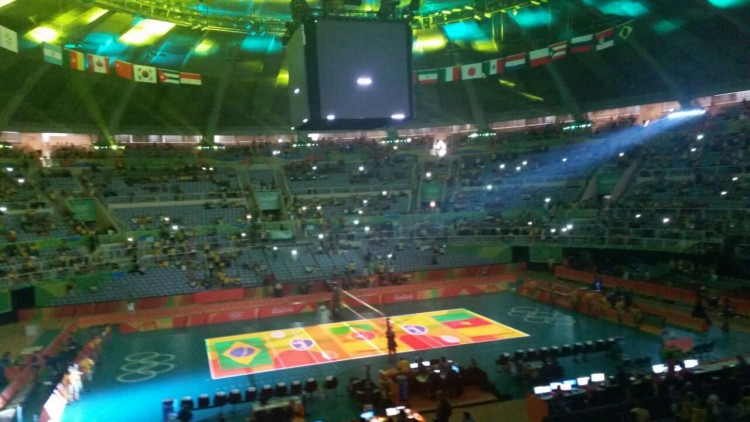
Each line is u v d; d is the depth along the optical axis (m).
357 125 18.20
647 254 40.53
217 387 24.22
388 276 42.91
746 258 33.38
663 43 44.22
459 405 20.64
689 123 49.31
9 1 31.19
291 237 48.41
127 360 28.50
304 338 31.62
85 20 36.62
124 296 38.47
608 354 25.34
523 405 20.27
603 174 49.94
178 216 49.12
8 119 46.44
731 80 46.78
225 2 37.03
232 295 40.16
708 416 15.72
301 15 17.78
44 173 47.78
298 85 17.84
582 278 40.72
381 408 18.86
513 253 48.03
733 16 38.00
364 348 29.17
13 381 21.97
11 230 39.09
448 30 44.59
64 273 37.97
